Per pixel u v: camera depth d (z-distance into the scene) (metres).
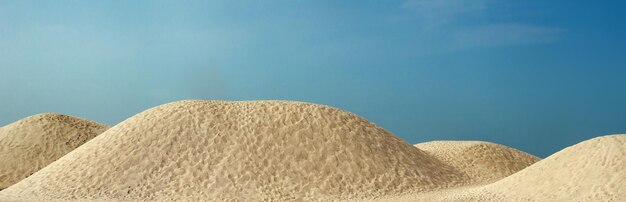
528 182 28.08
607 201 24.03
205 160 35.00
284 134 37.84
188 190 32.22
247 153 35.84
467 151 50.28
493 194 28.38
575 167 27.34
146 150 35.75
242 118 39.22
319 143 37.47
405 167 37.28
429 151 50.75
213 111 39.94
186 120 38.56
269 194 32.31
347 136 38.69
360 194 33.22
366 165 36.28
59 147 52.25
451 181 37.59
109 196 31.58
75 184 33.03
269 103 41.56
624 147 27.31
